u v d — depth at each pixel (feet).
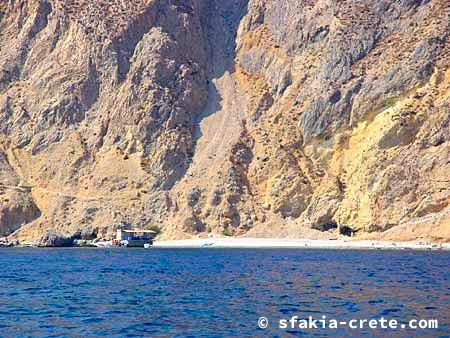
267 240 645.51
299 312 225.35
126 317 221.05
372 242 615.98
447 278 326.44
